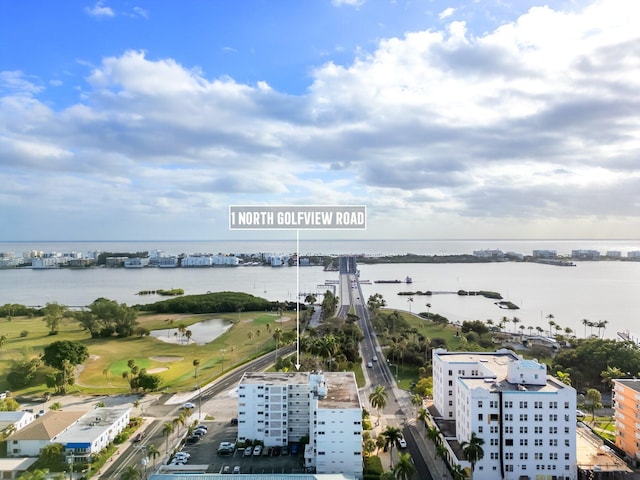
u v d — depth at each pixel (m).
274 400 157.88
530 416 131.75
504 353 179.38
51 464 137.88
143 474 135.25
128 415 173.25
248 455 149.00
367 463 143.75
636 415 144.38
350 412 139.00
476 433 132.12
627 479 129.75
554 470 131.38
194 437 159.75
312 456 141.25
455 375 164.12
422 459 146.12
